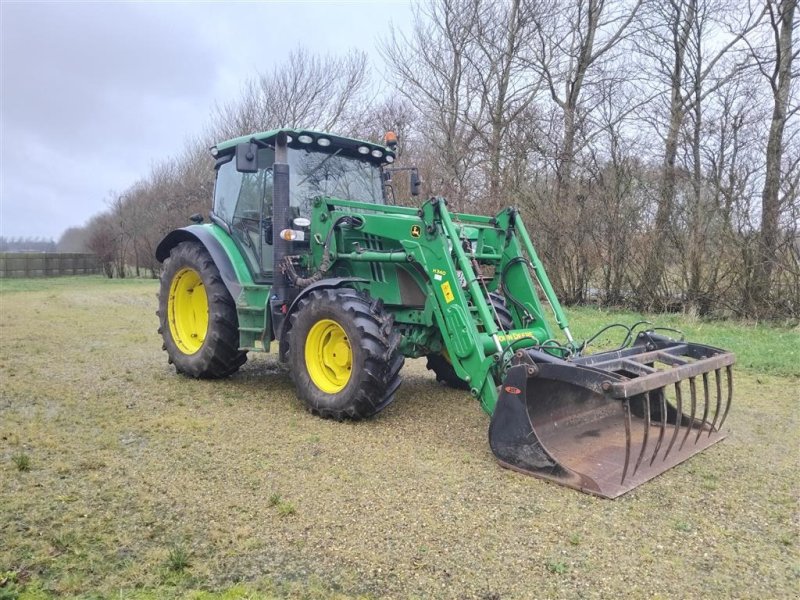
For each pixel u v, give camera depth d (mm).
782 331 8734
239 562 2621
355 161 5891
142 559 2625
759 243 9516
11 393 5219
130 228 27797
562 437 3828
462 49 15375
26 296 15273
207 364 5785
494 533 2904
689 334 8500
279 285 5172
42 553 2656
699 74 11109
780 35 10055
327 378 4797
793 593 2465
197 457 3814
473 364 4098
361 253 4840
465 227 4738
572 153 11906
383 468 3684
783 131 9719
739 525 3037
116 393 5344
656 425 4301
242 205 5812
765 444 4254
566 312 10883
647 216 11062
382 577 2525
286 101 22484
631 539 2871
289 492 3318
